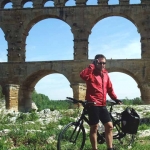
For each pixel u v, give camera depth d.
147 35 63.75
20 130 23.44
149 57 63.16
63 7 66.31
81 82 63.88
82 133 16.05
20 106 66.06
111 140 14.62
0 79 66.50
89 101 14.69
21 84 65.88
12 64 66.38
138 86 65.12
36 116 40.62
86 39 65.00
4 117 40.47
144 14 64.25
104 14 65.38
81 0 65.94
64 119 35.62
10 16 67.69
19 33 67.19
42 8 66.94
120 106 49.44
